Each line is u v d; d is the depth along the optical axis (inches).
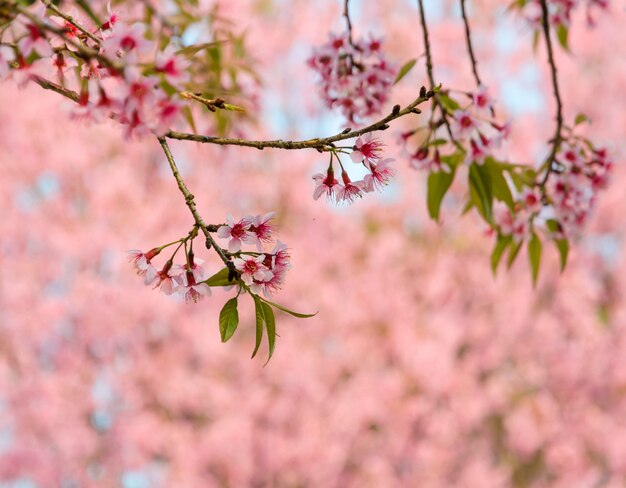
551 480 549.6
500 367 568.1
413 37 647.1
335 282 561.6
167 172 558.3
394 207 619.5
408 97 603.5
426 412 517.0
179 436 488.1
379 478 502.9
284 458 495.5
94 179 535.8
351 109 110.3
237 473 489.1
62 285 510.0
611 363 537.0
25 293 477.7
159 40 122.7
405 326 538.9
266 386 514.6
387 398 508.4
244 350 513.3
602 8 139.7
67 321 485.7
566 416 535.2
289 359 511.8
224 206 569.0
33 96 522.0
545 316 551.2
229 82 145.1
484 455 539.5
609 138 599.2
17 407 463.5
